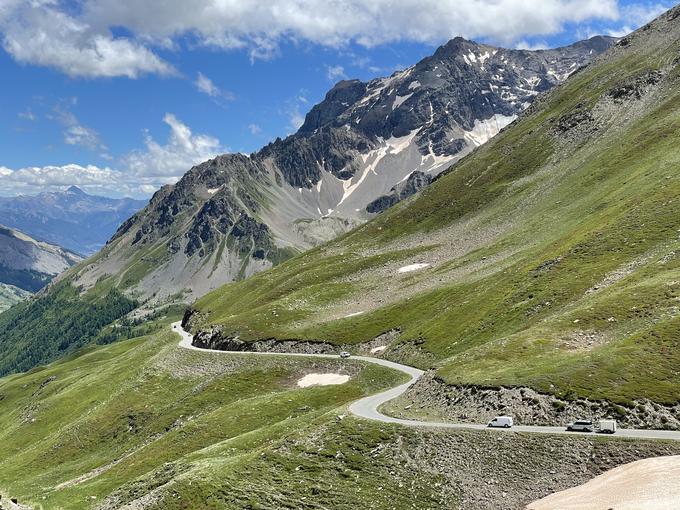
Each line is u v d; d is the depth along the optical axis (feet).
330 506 215.72
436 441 237.45
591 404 230.48
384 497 216.74
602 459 202.90
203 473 249.14
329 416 285.84
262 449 265.34
